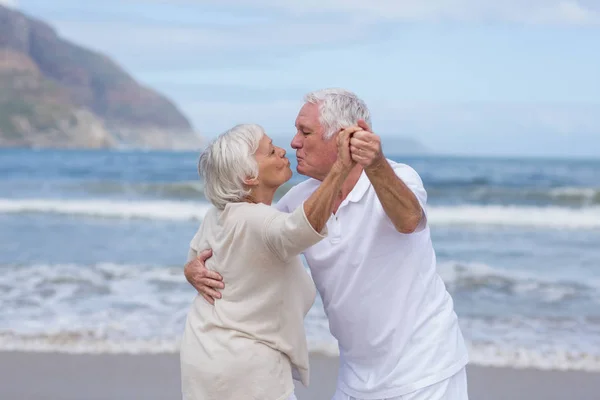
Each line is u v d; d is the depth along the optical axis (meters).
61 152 50.75
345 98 2.67
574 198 17.92
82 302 7.67
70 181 23.98
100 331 6.54
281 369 2.49
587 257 11.08
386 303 2.72
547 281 9.09
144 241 12.41
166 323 6.83
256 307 2.46
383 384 2.75
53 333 6.45
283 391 2.47
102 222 15.05
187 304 7.59
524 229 14.50
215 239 2.55
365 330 2.76
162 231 13.73
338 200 2.73
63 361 5.71
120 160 38.59
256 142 2.51
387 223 2.65
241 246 2.45
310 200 2.26
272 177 2.53
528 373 5.59
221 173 2.49
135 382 5.27
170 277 8.98
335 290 2.77
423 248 2.77
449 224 15.09
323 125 2.66
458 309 7.65
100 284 8.56
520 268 10.07
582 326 6.97
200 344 2.50
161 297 7.92
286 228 2.28
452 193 18.91
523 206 17.61
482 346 6.26
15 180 24.98
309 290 2.60
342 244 2.70
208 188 2.54
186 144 141.25
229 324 2.47
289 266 2.50
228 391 2.44
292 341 2.53
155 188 20.08
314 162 2.72
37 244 12.02
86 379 5.30
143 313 7.21
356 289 2.73
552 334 6.69
